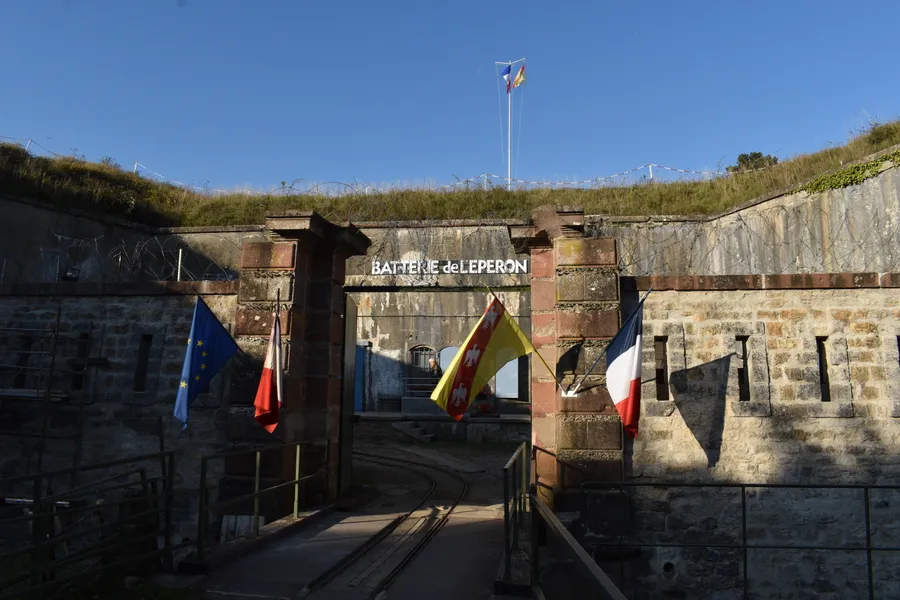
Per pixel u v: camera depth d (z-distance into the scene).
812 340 10.52
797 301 10.65
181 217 27.12
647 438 10.44
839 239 18.33
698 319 10.72
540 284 11.27
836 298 10.62
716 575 10.09
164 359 12.01
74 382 12.31
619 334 9.91
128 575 7.30
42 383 12.34
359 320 25.53
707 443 10.40
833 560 10.05
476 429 23.31
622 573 9.57
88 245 23.48
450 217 26.67
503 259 25.08
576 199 26.67
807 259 19.31
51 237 22.39
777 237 20.34
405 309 25.41
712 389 10.52
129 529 7.83
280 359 10.62
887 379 10.41
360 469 17.00
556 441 10.51
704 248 22.84
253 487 10.74
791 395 10.44
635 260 23.16
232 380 11.16
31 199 21.83
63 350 12.38
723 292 10.74
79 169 25.94
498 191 27.62
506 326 10.03
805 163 22.66
